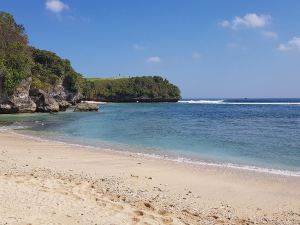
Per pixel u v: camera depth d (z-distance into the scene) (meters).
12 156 19.62
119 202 11.38
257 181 15.39
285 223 10.55
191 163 19.27
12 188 11.55
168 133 34.47
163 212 10.80
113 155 21.34
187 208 11.51
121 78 181.75
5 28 82.19
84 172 16.06
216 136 32.12
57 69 94.75
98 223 9.08
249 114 73.06
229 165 18.91
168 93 180.75
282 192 13.74
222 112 81.62
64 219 9.12
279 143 27.55
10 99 60.69
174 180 15.23
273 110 93.75
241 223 10.45
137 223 9.41
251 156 21.80
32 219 8.88
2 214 9.00
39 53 94.62
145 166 18.05
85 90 142.25
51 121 47.22
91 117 56.97
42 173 15.05
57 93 90.31
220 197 12.95
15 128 37.31
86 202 10.84
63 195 11.37
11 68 62.12
